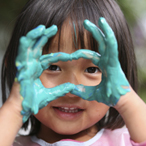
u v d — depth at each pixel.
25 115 0.92
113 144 1.24
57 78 1.06
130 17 2.98
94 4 1.15
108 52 0.86
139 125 0.96
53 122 1.10
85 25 0.87
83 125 1.11
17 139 1.32
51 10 1.10
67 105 1.07
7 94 1.48
